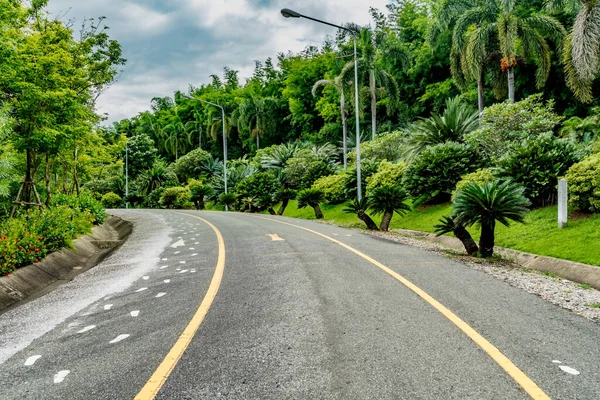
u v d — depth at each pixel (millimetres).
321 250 10016
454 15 29391
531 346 3898
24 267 8711
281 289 6266
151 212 33656
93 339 4527
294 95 63094
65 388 3328
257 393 3076
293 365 3549
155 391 3166
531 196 12367
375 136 33062
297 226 16969
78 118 17156
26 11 14008
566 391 3031
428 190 18312
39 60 13766
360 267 7820
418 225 16766
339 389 3098
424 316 4816
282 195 31141
